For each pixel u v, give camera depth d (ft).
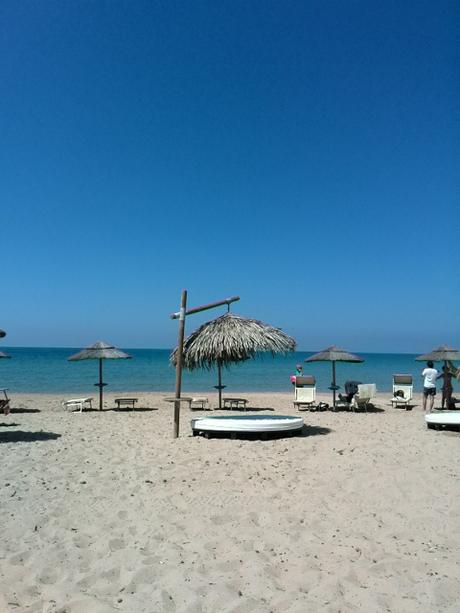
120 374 132.67
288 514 17.24
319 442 29.73
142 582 12.48
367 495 19.26
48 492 19.77
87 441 30.91
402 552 14.10
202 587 12.13
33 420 43.62
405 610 11.10
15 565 13.43
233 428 31.09
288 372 155.22
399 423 39.99
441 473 22.31
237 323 41.91
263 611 11.07
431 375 49.78
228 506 18.12
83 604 11.39
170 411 52.95
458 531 15.64
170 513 17.40
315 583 12.34
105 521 16.66
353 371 166.71
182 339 32.86
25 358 236.22
